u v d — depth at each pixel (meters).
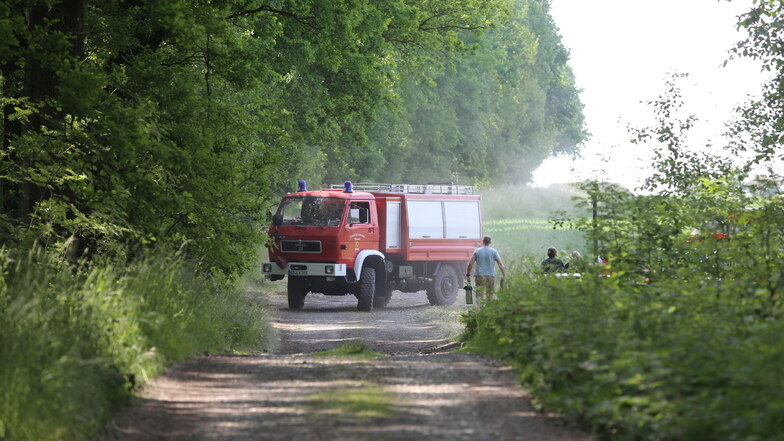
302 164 82.50
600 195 30.95
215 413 18.50
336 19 58.38
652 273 28.34
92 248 36.06
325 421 17.41
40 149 34.62
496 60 121.88
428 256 62.31
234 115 41.75
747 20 40.16
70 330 20.98
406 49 76.81
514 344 26.56
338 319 52.22
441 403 19.28
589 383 18.30
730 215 30.66
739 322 18.50
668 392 15.23
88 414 16.95
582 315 21.48
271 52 58.41
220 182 40.88
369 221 58.84
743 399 13.62
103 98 35.28
